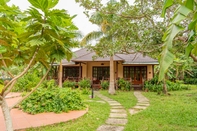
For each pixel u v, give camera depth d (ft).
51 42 7.82
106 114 21.52
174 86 48.29
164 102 29.81
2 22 7.11
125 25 19.56
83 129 15.75
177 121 18.11
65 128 15.92
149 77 57.67
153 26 17.58
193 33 6.05
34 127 15.75
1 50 6.70
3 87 7.31
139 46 18.35
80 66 55.67
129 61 53.52
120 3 18.97
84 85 51.26
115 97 36.27
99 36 43.57
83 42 42.93
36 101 22.13
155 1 18.03
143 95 39.68
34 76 36.99
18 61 8.47
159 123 17.71
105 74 60.23
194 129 15.79
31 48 7.86
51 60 9.04
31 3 6.35
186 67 21.31
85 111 22.15
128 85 50.44
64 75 62.80
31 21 7.01
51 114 20.40
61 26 7.78
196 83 65.62
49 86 26.23
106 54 22.56
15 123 16.81
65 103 22.59
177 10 5.25
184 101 30.55
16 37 7.41
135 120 18.99
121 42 19.31
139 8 18.35
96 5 19.21
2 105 7.43
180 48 15.90
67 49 8.23
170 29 5.23
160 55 5.34
